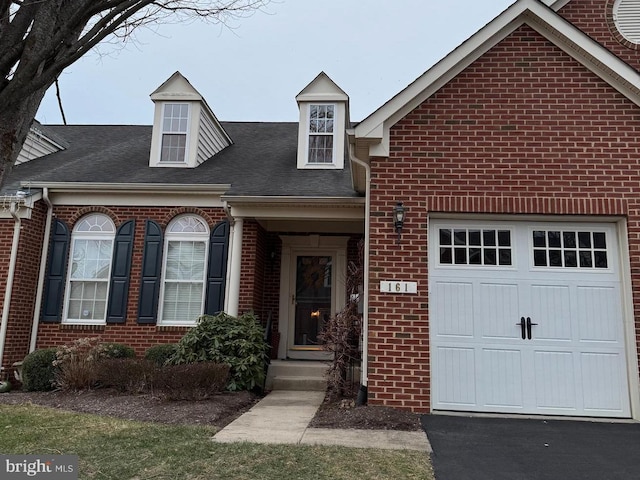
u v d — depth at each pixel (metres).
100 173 10.56
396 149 6.98
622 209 6.66
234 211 9.35
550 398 6.52
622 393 6.49
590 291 6.76
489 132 6.97
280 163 11.42
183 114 11.30
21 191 9.53
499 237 6.97
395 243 6.76
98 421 5.71
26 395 7.74
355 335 8.11
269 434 5.35
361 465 4.30
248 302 9.37
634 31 8.68
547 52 7.14
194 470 4.10
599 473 4.32
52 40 3.49
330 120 11.42
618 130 6.88
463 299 6.82
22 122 3.58
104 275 9.84
